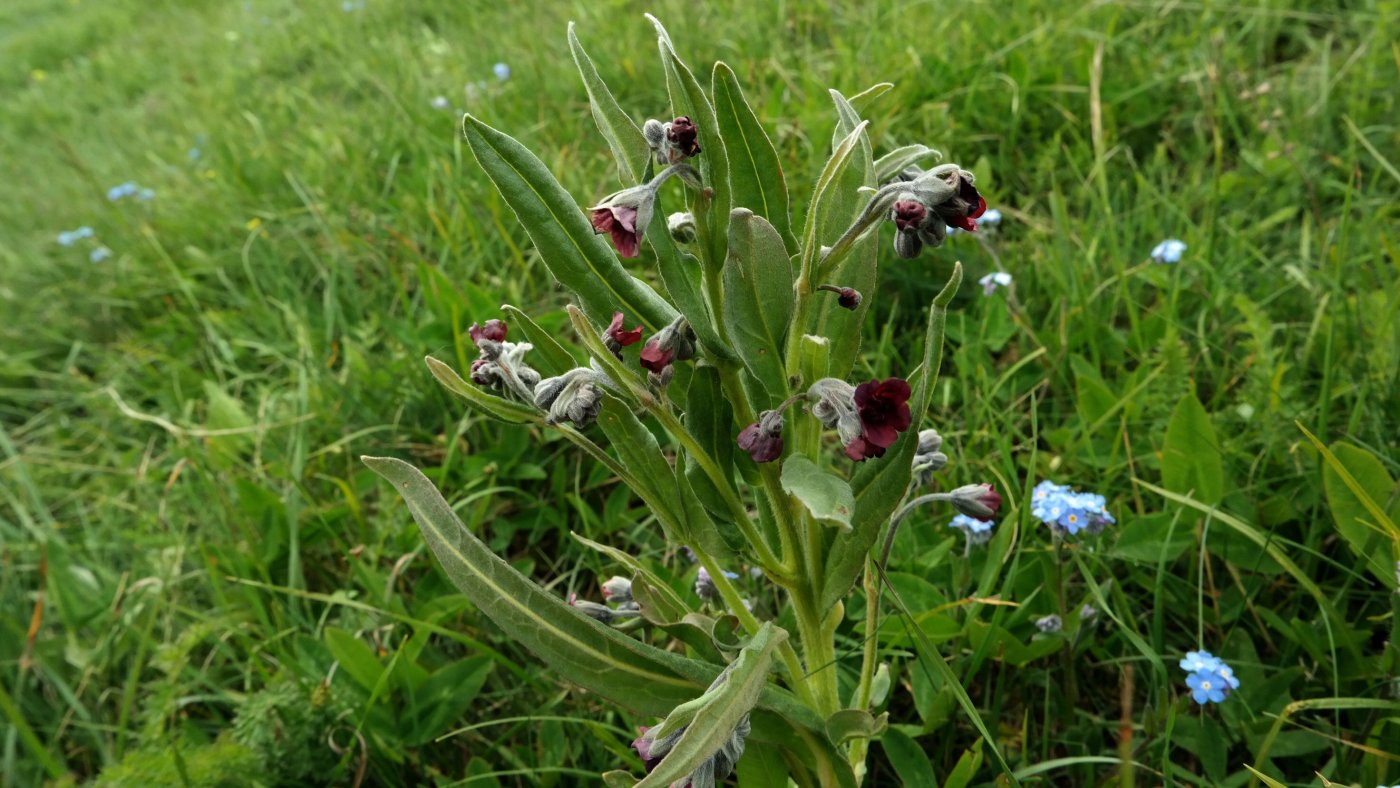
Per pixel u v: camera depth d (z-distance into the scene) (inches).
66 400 19.6
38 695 13.1
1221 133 17.8
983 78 19.5
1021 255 15.7
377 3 32.5
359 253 19.3
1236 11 20.8
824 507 5.9
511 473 14.0
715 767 6.6
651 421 13.4
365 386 16.0
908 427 6.7
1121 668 10.1
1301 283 13.9
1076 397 13.4
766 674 6.1
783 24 23.2
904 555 11.3
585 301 7.0
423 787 10.8
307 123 25.1
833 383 6.3
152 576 14.1
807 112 18.6
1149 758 9.2
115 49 41.2
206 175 23.8
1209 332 13.7
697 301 6.5
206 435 15.4
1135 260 15.6
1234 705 9.4
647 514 13.1
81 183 27.6
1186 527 10.7
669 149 6.2
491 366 7.0
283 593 13.2
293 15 35.9
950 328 14.6
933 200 6.3
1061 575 9.6
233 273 20.7
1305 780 9.1
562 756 10.5
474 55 26.0
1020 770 9.0
